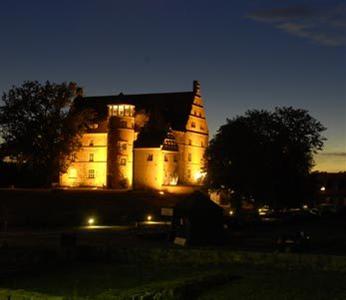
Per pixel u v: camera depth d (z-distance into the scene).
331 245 61.84
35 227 78.25
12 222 81.38
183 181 135.00
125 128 129.38
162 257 46.06
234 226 83.06
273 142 99.62
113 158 128.62
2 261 42.09
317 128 102.75
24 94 118.31
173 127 136.25
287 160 99.50
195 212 63.00
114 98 144.50
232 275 37.78
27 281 36.56
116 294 28.61
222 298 31.20
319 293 33.09
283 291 33.47
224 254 45.16
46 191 108.19
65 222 84.94
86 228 77.69
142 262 45.94
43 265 43.50
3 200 96.50
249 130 100.25
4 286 34.50
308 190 103.00
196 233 61.97
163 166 126.38
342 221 103.69
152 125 132.25
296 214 106.75
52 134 119.00
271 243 63.12
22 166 122.62
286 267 43.19
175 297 30.02
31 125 117.94
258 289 33.91
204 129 146.12
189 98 141.25
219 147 101.31
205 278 34.22
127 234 67.81
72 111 135.50
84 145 135.00
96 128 134.62
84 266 43.72
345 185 163.25
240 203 101.38
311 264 42.62
